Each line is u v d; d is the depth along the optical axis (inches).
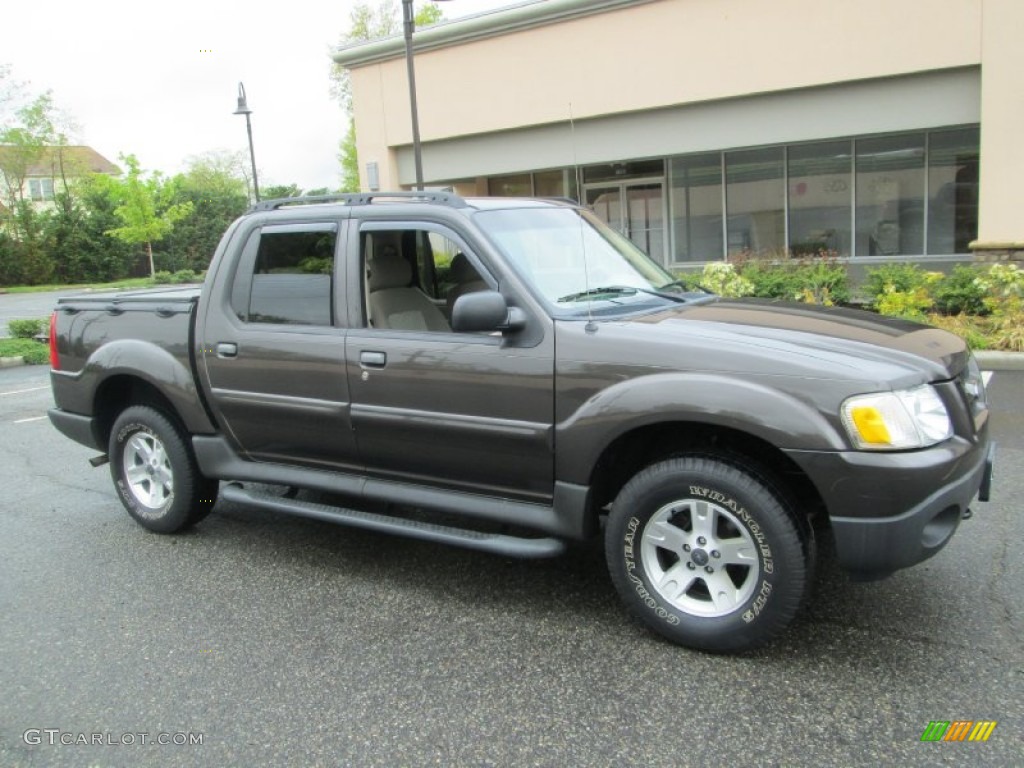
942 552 174.7
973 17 495.8
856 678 129.2
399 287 180.7
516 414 149.2
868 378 124.2
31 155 1932.8
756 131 591.8
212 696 133.1
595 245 177.8
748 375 130.0
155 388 201.8
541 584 170.9
